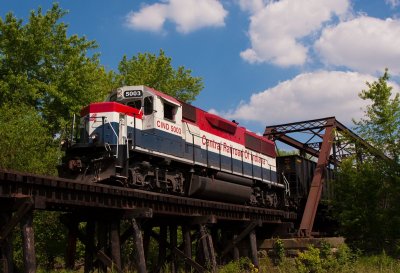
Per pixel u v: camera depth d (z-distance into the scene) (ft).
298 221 104.73
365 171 91.09
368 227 88.74
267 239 84.69
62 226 85.05
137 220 51.47
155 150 60.08
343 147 98.99
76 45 109.40
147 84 126.21
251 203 83.87
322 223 113.39
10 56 99.86
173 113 65.67
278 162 103.35
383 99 90.53
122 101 63.10
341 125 100.32
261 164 89.35
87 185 44.80
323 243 79.82
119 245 52.44
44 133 89.92
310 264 74.74
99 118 57.67
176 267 65.16
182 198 57.62
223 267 71.61
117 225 52.60
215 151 74.18
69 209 53.01
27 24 103.19
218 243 83.56
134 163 57.26
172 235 65.16
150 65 130.52
